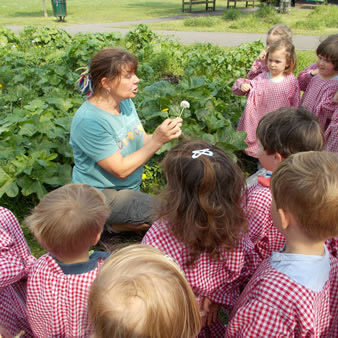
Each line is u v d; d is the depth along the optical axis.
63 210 1.61
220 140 4.37
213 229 1.67
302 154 1.45
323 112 3.88
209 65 8.09
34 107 4.96
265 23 18.73
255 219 2.02
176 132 2.89
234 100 5.89
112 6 29.33
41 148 4.13
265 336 1.40
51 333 1.75
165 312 1.10
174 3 31.27
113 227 3.35
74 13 25.14
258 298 1.43
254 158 4.80
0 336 1.40
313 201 1.32
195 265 1.80
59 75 6.77
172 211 1.68
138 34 10.80
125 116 3.13
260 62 5.17
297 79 4.54
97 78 2.84
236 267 1.87
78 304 1.67
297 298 1.36
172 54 9.00
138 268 1.18
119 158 2.96
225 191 1.67
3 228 1.83
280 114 1.99
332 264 1.58
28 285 1.71
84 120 2.90
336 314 1.63
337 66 3.79
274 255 1.50
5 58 8.07
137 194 3.25
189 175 1.62
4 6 29.86
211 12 24.62
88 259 1.74
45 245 1.66
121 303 1.10
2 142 4.10
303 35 15.25
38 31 11.73
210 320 2.03
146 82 6.94
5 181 3.69
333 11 19.64
